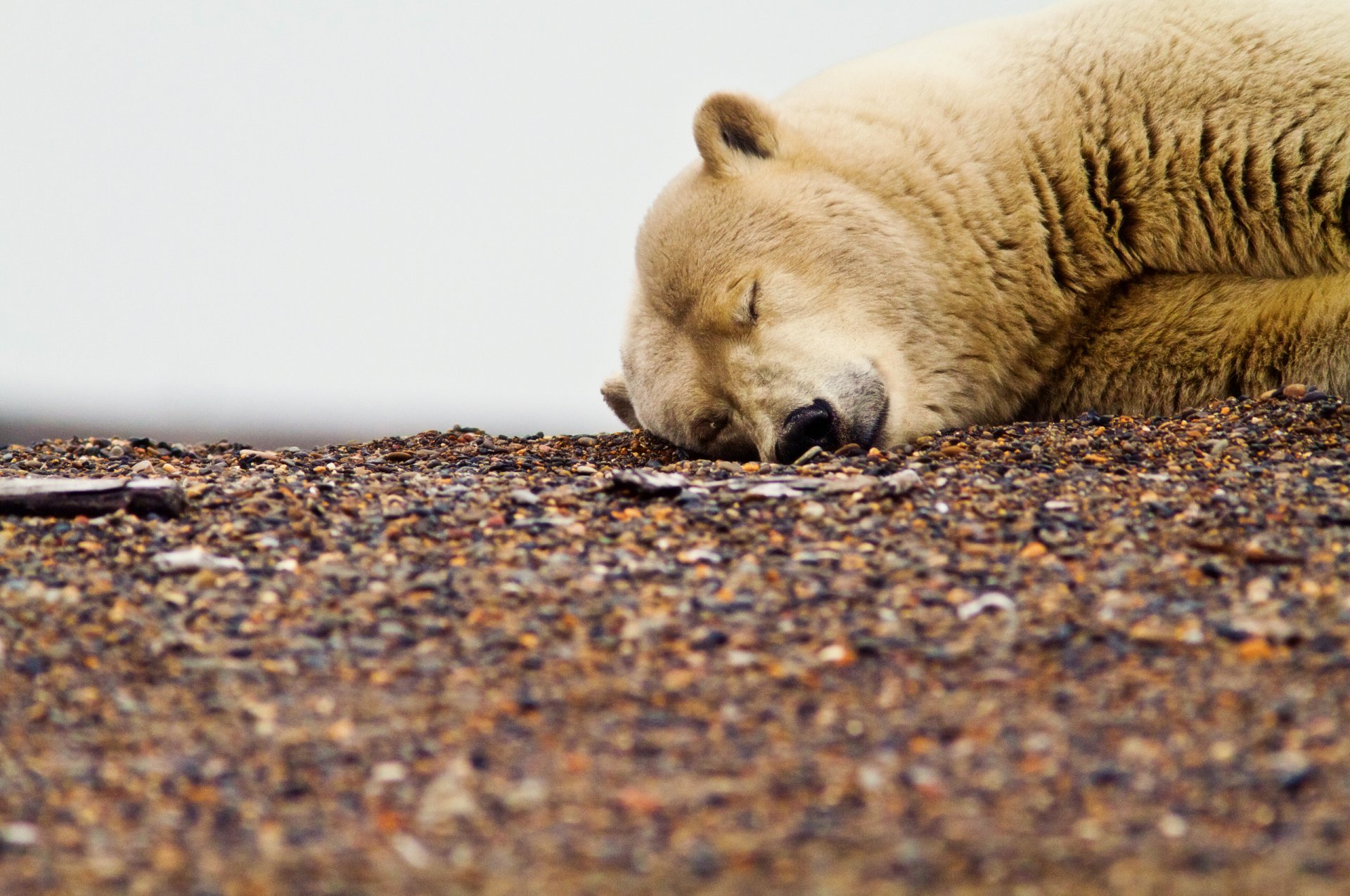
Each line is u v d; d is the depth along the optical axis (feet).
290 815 24.54
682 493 44.60
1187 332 60.13
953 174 61.52
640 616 33.96
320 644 32.96
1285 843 21.90
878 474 48.37
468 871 22.21
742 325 57.21
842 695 28.96
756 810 24.09
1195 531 38.88
